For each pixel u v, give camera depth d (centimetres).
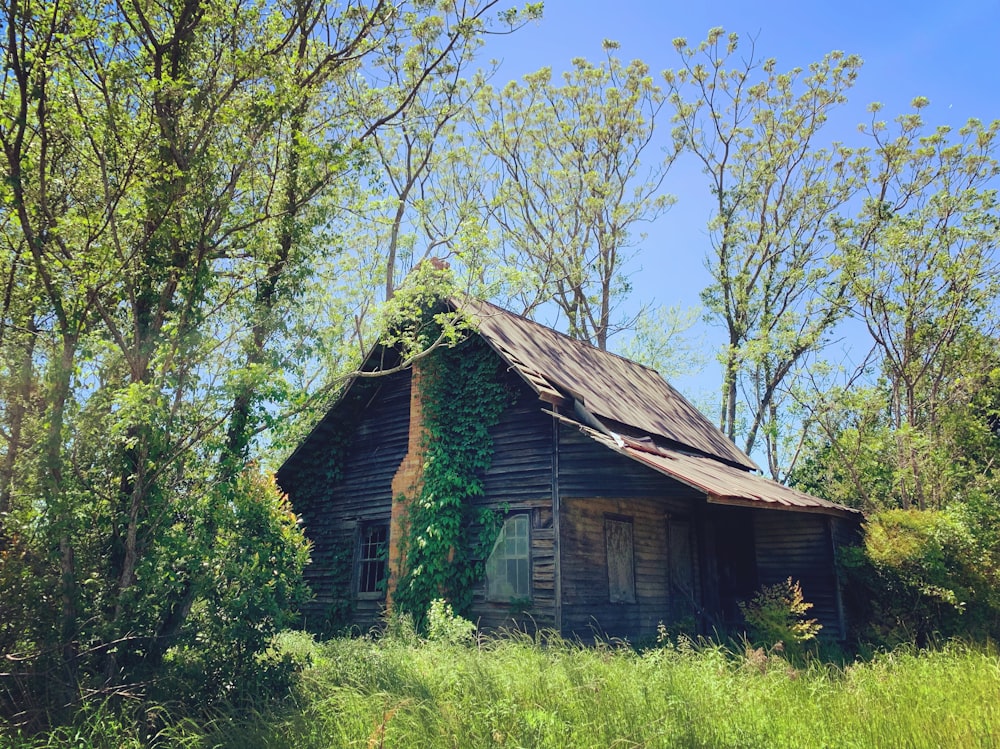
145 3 897
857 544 1666
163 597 809
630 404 1661
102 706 670
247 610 816
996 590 1492
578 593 1280
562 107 3119
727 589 1689
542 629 1219
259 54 928
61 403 772
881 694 830
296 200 984
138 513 819
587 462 1279
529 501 1320
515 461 1362
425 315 1469
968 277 2344
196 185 884
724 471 1571
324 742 654
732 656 1120
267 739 661
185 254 902
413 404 1486
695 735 642
